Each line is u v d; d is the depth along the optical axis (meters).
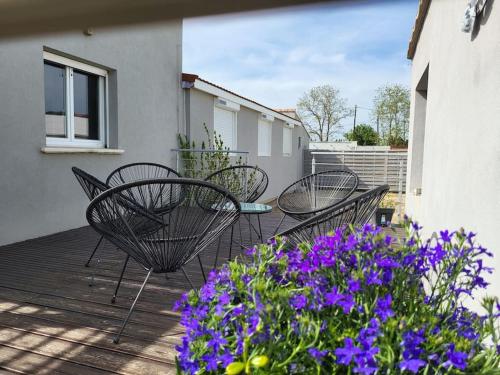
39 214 4.15
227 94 7.50
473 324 0.97
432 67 3.09
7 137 3.77
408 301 0.99
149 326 2.03
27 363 1.67
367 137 21.09
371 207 2.19
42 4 1.11
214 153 6.68
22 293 2.49
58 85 4.52
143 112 5.70
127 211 2.23
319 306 0.90
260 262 1.15
